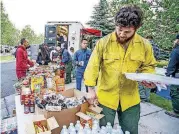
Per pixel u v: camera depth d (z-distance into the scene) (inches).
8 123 103.3
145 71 82.3
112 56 78.5
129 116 86.4
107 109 85.0
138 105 88.0
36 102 94.2
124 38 73.3
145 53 80.4
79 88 233.1
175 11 225.1
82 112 86.9
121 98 84.3
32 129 71.7
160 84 68.6
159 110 184.9
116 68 79.5
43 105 87.0
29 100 97.0
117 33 73.4
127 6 71.7
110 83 82.4
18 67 207.0
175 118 167.9
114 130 72.0
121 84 81.7
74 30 475.2
